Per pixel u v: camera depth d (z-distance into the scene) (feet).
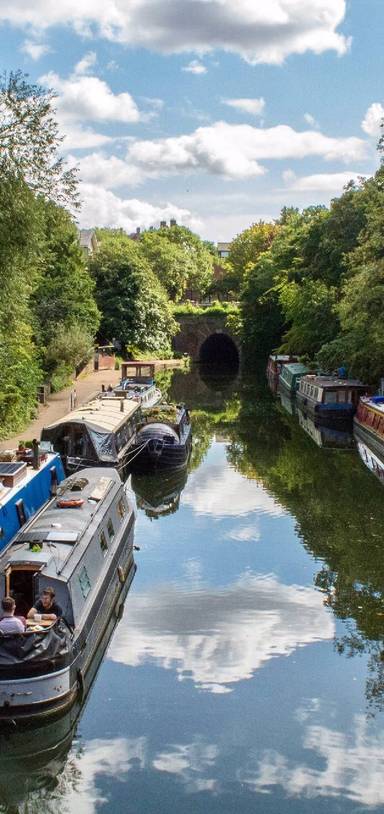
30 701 34.50
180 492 81.92
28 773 33.68
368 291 108.37
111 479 59.57
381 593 52.54
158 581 54.85
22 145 68.39
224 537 65.46
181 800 30.86
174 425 97.09
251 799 30.91
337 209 156.35
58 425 82.28
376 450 104.99
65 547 43.32
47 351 145.07
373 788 31.65
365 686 39.96
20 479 55.36
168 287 334.44
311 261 170.60
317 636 45.85
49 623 36.27
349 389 127.75
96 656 42.75
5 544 48.32
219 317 262.88
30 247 69.67
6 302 73.31
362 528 67.77
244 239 341.41
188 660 42.65
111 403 102.68
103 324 212.64
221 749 34.35
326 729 36.09
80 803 30.83
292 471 91.97
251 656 43.16
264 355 247.50
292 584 54.34
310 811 30.07
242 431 123.54
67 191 72.38
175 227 394.11
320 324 158.71
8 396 93.91
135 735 35.50
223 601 51.08
